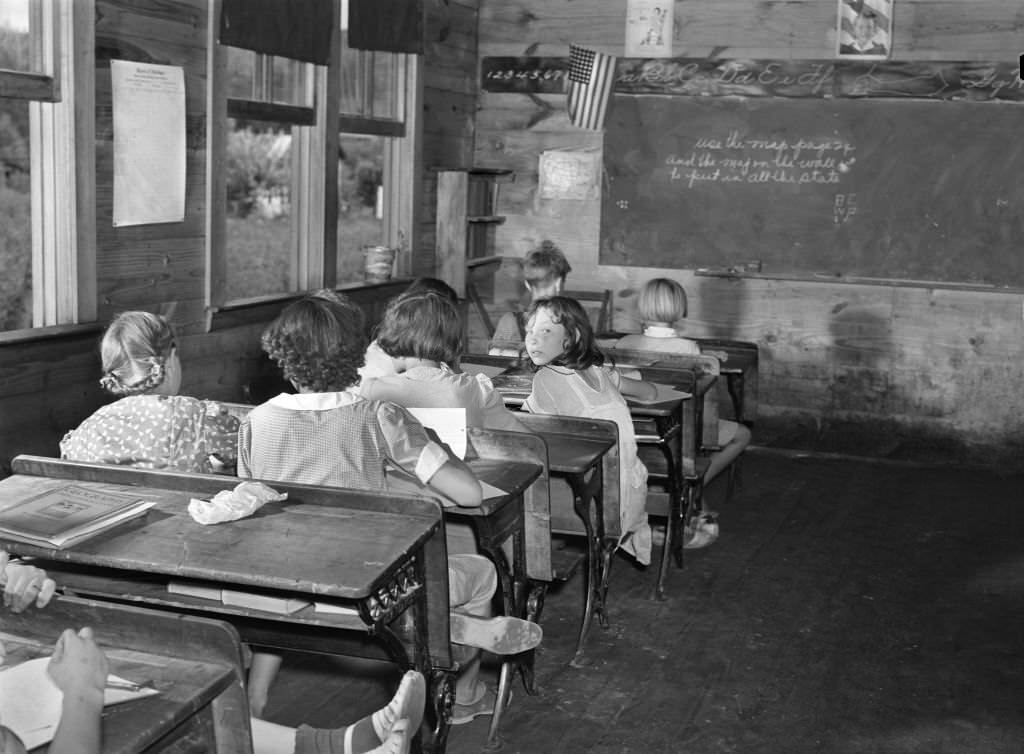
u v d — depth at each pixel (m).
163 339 2.70
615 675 3.33
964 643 3.65
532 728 2.96
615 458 3.48
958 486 5.77
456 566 2.71
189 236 4.36
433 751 2.40
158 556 2.04
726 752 2.86
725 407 6.57
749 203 6.45
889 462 6.28
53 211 3.71
